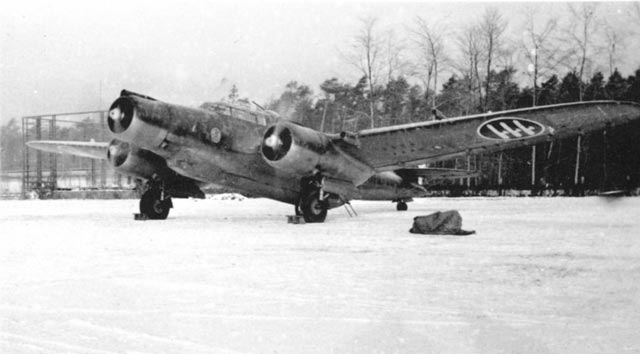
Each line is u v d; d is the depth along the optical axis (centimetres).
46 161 4534
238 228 1154
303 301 443
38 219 1462
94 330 359
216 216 1611
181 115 1227
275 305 429
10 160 5928
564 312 406
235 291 482
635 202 2391
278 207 2289
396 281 530
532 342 334
